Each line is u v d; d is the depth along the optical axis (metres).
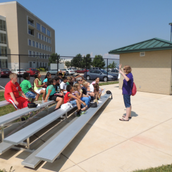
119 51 11.07
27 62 47.69
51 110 5.85
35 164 2.58
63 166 2.80
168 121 5.02
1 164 2.85
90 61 37.41
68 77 7.22
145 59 10.16
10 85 4.41
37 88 6.47
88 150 3.33
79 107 4.60
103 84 15.20
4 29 42.38
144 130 4.33
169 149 3.38
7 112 5.65
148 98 8.48
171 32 12.23
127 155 3.15
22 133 3.02
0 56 41.25
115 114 5.69
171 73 9.23
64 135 3.16
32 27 51.16
